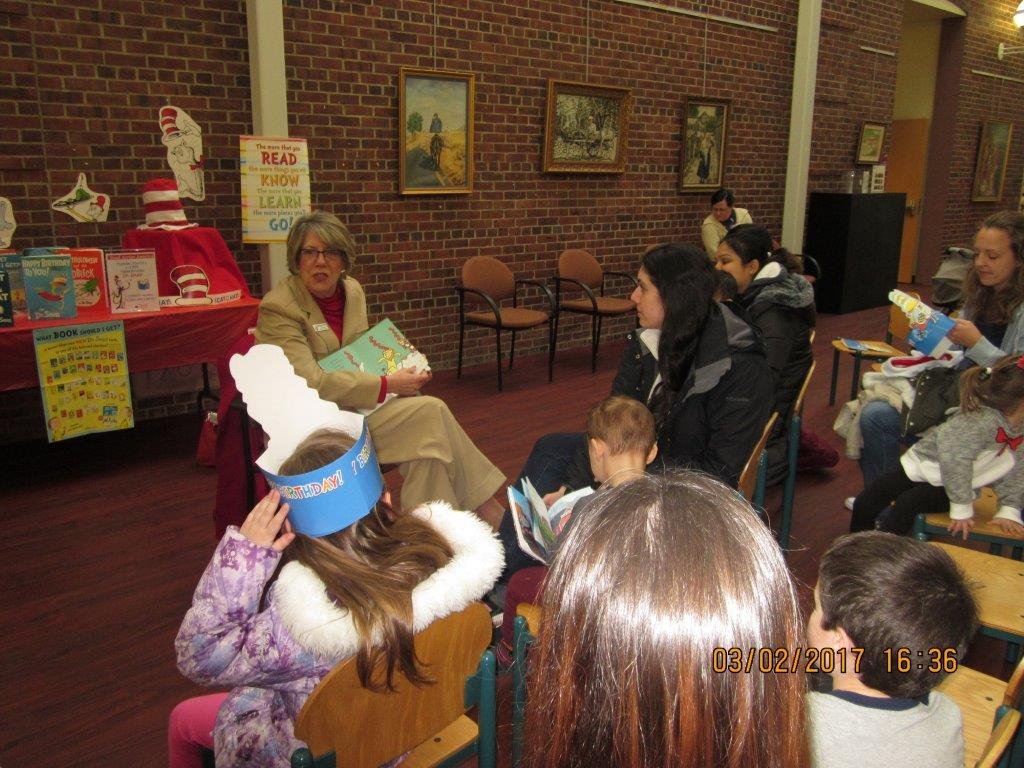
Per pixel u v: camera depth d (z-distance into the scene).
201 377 4.79
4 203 3.87
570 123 6.17
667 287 2.36
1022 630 1.77
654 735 0.61
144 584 2.90
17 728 2.17
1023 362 2.29
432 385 5.54
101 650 2.52
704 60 7.07
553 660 0.67
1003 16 10.62
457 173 5.60
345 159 5.08
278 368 1.56
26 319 3.62
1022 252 2.74
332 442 1.31
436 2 5.27
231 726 1.34
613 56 6.37
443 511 1.42
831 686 1.25
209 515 3.45
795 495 3.80
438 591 1.24
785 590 0.65
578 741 0.64
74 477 3.84
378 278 5.40
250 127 4.66
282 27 4.53
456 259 5.79
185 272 4.01
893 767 1.04
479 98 5.64
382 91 5.15
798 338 3.49
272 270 4.64
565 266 6.20
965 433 2.29
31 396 4.28
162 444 4.30
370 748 1.26
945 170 10.45
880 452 3.22
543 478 2.84
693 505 0.66
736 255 3.39
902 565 1.10
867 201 8.38
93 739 2.13
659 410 2.49
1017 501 2.32
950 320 2.65
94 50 4.09
